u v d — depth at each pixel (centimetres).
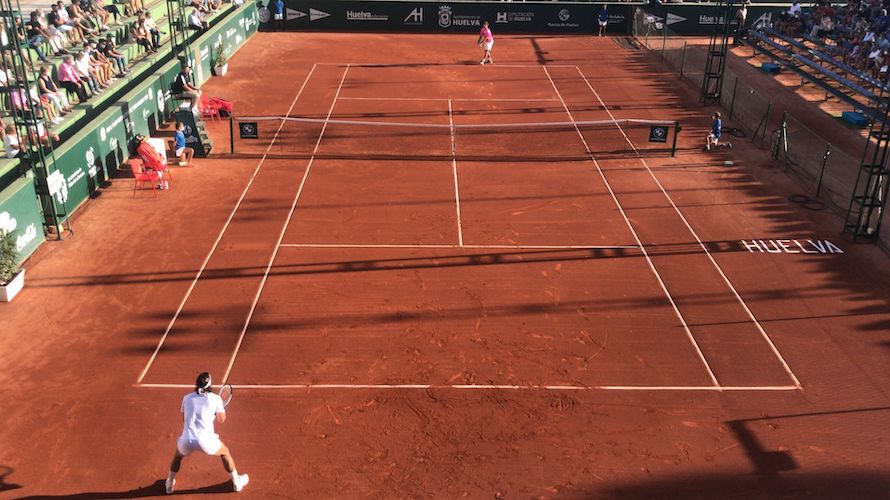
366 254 1750
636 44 3959
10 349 1383
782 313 1548
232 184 2128
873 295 1622
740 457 1159
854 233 1852
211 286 1605
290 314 1509
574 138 2556
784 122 2345
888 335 1478
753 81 3303
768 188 2162
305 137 2512
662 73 3412
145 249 1756
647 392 1303
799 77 3372
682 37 4122
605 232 1878
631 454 1163
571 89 3142
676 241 1839
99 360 1355
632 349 1419
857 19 3416
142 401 1254
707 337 1461
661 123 2712
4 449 1146
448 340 1435
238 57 3541
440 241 1817
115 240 1800
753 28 3938
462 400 1276
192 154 2298
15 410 1227
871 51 2986
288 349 1398
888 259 1780
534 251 1777
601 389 1308
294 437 1185
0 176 1722
